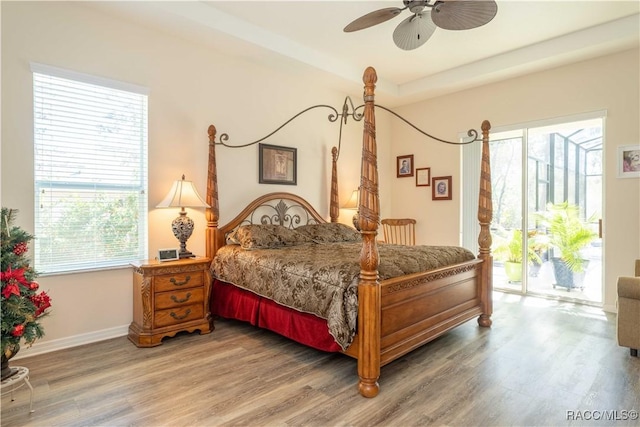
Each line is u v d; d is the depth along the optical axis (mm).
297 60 4145
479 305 3514
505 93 4773
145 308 3049
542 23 3633
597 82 4051
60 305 2994
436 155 5512
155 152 3508
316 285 2621
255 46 3795
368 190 2303
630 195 3855
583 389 2309
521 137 4805
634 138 3828
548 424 1954
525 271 4785
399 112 5949
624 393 2256
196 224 3811
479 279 3535
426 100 5609
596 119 4125
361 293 2309
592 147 4383
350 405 2146
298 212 4742
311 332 2742
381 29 3783
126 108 3357
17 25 2771
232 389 2334
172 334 3168
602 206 4043
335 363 2734
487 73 4512
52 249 2977
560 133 4605
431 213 5590
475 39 3975
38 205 2908
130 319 3377
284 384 2402
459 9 2408
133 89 3342
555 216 4652
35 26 2848
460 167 5277
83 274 3115
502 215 5035
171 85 3604
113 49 3234
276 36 3930
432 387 2352
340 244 4066
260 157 4324
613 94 3947
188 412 2066
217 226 3824
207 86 3865
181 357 2834
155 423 1962
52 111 2957
